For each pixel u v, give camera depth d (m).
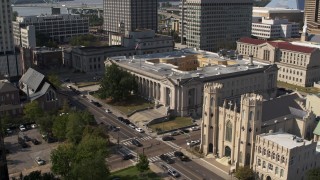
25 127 191.62
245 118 145.62
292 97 177.50
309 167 140.62
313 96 185.12
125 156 160.50
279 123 158.38
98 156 131.50
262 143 139.75
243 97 146.88
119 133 188.00
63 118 172.25
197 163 158.00
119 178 142.88
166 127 196.38
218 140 163.25
